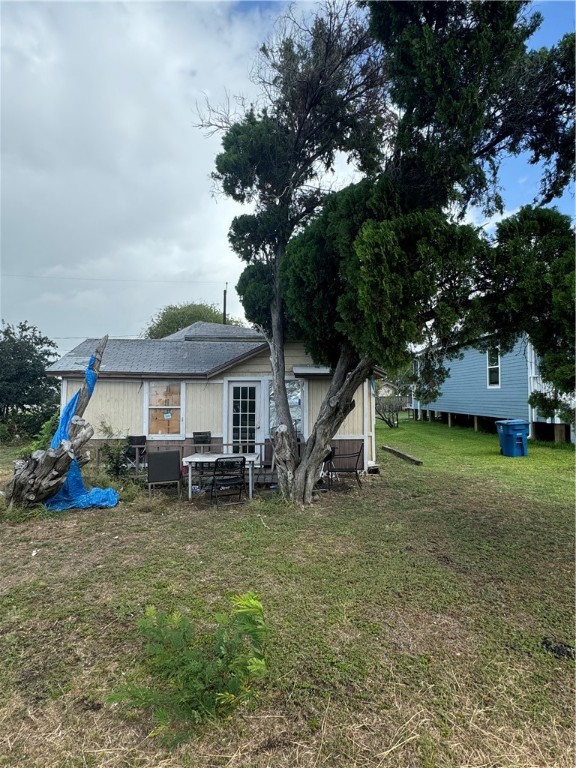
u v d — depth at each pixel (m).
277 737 2.11
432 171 5.07
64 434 6.56
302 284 6.52
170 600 3.49
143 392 9.35
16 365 15.82
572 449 12.21
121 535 5.19
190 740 2.08
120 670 2.60
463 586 3.77
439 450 12.69
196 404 9.42
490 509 6.34
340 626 3.10
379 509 6.36
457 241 4.66
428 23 4.93
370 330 4.79
